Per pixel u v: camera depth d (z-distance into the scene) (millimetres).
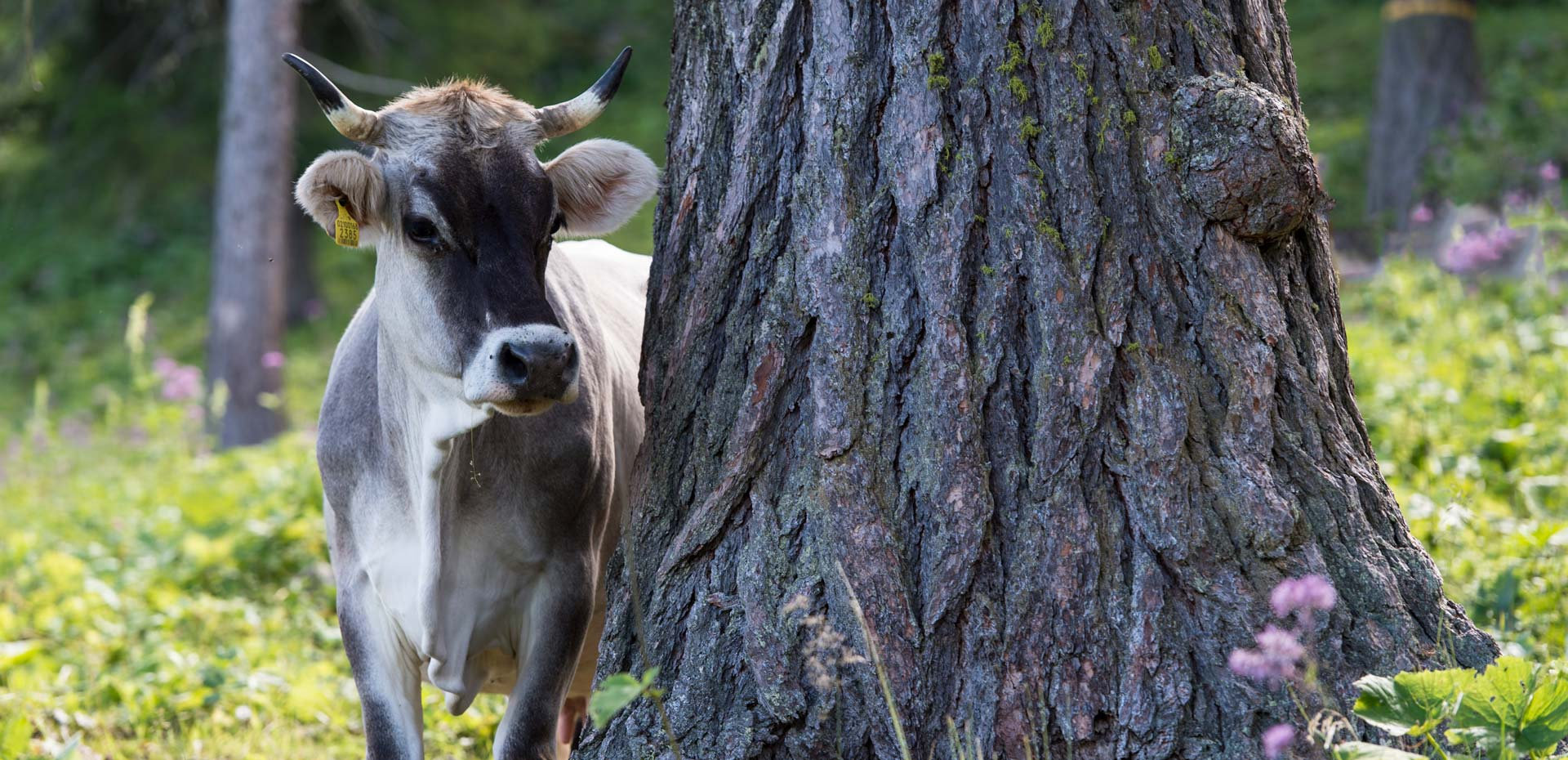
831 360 6234
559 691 7320
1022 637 5863
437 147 6574
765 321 6410
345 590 7473
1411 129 26828
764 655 6023
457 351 6434
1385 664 5691
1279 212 6027
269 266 24969
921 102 6215
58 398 30156
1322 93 36406
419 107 6746
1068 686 5801
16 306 35281
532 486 7168
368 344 7574
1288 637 5078
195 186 33531
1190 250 6070
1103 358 5992
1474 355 13938
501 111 6777
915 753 5871
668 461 6680
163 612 12320
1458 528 9031
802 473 6266
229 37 25250
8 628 11789
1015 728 5789
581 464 7336
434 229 6484
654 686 6184
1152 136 6105
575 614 7352
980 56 6184
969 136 6172
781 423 6355
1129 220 6086
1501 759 4988
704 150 6848
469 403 6395
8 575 14328
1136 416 5961
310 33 31188
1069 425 5973
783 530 6203
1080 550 5887
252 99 24641
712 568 6316
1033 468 5984
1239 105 5980
